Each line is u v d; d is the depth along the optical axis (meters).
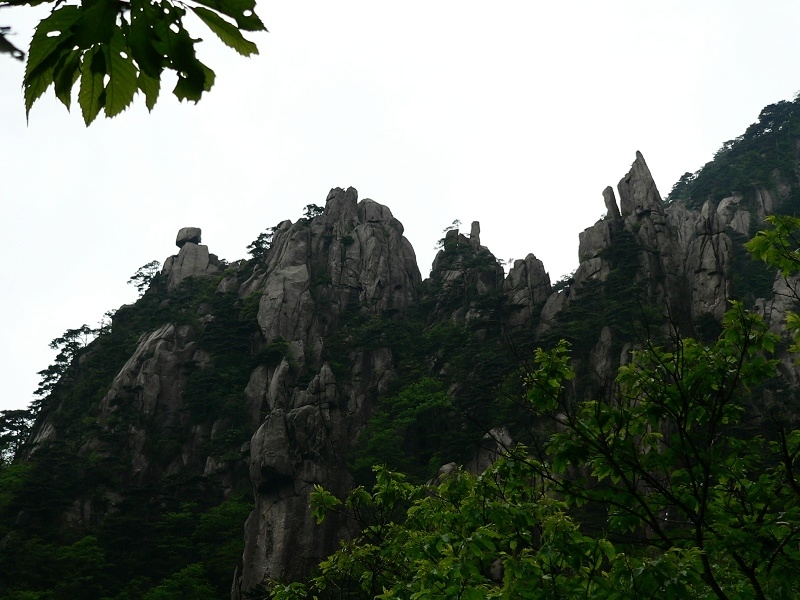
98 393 116.50
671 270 101.88
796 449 10.18
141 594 74.06
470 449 81.25
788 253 11.91
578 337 91.94
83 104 2.32
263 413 101.31
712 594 9.86
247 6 2.27
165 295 141.12
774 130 175.25
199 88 2.36
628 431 10.70
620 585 8.79
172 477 95.00
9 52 1.88
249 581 71.00
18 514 84.75
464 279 129.50
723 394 10.42
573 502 11.11
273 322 118.56
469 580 9.99
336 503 15.20
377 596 11.87
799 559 9.02
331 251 135.12
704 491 9.57
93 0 2.27
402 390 106.94
